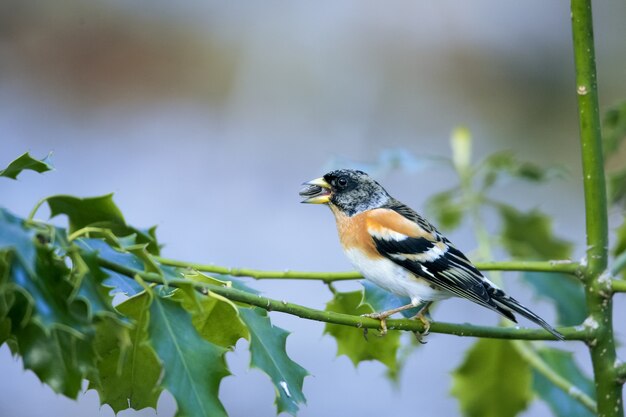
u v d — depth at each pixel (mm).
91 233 4617
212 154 15414
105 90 15859
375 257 7121
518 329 5441
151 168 15062
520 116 16234
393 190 15289
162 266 4293
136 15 16281
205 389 4059
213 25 16406
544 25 16594
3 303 3877
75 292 3631
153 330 4070
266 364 4336
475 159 15805
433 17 16609
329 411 12586
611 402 5586
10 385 11984
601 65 16062
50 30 15969
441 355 13023
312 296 13562
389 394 12672
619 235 7539
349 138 15828
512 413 7707
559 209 14797
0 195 14398
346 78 16234
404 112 16109
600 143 5688
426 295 6957
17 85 15641
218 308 4902
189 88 16062
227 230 14359
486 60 16422
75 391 3834
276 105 15977
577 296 7715
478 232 7812
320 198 7762
